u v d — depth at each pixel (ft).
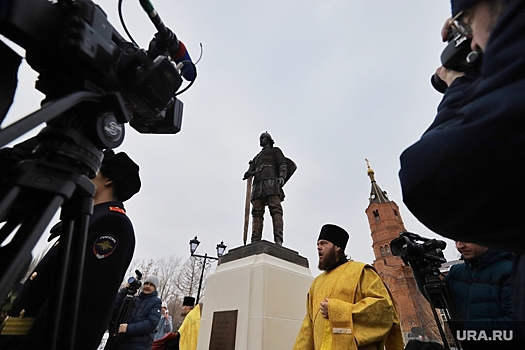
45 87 2.93
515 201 1.73
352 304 7.74
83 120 2.71
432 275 7.47
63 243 2.71
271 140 18.29
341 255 9.79
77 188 2.62
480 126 1.78
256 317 11.07
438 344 6.37
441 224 2.24
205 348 12.23
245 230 16.29
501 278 6.42
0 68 2.45
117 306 12.78
